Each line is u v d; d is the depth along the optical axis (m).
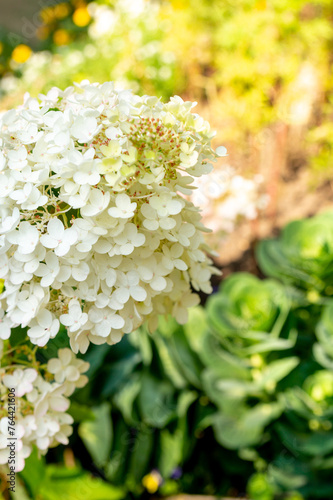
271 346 0.97
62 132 0.48
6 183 0.49
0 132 0.51
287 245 1.13
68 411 0.71
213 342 1.08
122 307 0.49
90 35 2.29
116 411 1.09
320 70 1.73
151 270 0.50
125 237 0.48
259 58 1.65
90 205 0.48
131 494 1.14
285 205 1.90
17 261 0.48
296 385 1.02
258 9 1.65
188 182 0.51
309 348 1.09
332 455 1.00
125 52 1.98
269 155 1.76
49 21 2.70
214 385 1.05
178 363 1.08
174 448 1.07
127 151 0.48
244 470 1.16
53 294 0.51
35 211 0.50
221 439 1.02
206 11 1.76
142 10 2.05
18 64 2.52
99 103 0.51
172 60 1.91
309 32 1.62
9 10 2.46
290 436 1.01
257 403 1.07
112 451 1.07
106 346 0.94
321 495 1.03
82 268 0.48
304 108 1.75
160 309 0.54
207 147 0.52
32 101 0.53
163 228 0.48
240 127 1.73
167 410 1.05
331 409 0.96
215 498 1.16
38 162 0.49
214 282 1.73
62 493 0.77
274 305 1.00
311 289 1.13
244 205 1.41
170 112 0.51
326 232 1.07
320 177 1.83
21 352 0.56
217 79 1.74
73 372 0.54
